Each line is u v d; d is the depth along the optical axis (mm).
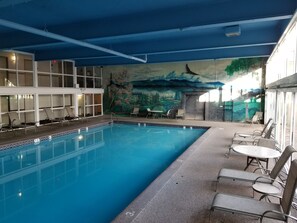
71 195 4934
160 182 4453
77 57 9383
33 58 10836
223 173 3889
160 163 6941
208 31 6457
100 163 6992
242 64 12992
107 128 12438
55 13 4910
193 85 14141
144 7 4598
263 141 5141
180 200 3752
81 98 14586
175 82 14562
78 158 7523
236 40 6703
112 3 4383
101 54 8922
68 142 9547
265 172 4664
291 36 5258
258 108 12836
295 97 4883
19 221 3982
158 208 3508
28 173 6285
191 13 4633
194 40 7191
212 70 13656
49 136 9445
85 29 5660
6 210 4352
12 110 10469
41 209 4375
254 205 2850
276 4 4043
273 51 8078
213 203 2889
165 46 7629
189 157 6102
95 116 15633
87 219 4004
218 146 7344
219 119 13695
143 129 12141
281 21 5621
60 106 13102
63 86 12977
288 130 6609
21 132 9922
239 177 3699
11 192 5137
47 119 12016
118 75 16062
